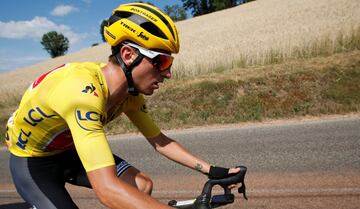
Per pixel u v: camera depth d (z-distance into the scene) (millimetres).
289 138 5242
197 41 23953
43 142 1687
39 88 1548
